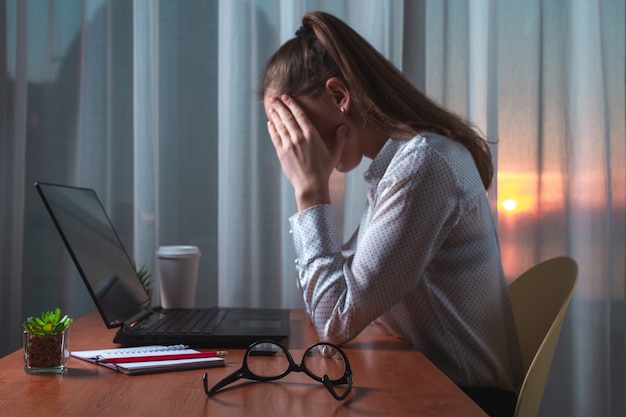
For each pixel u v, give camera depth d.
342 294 1.20
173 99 2.20
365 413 0.78
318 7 2.17
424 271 1.28
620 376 2.20
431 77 2.17
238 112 2.14
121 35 2.19
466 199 1.25
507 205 2.19
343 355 0.92
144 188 2.12
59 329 0.96
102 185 2.16
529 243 2.18
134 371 0.95
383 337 1.32
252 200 2.14
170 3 2.20
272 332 1.21
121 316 1.29
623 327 2.20
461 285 1.28
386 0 2.18
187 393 0.86
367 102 1.30
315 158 1.30
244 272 2.12
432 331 1.28
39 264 2.16
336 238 1.26
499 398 1.28
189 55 2.20
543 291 1.44
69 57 2.16
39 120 2.16
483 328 1.29
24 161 2.14
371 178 1.37
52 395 0.85
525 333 1.47
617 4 2.22
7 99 2.14
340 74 1.34
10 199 2.13
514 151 2.19
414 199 1.20
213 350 1.14
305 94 1.34
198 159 2.20
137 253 2.12
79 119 2.16
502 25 2.21
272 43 2.16
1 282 2.13
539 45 2.19
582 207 2.17
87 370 0.98
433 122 1.35
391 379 0.95
